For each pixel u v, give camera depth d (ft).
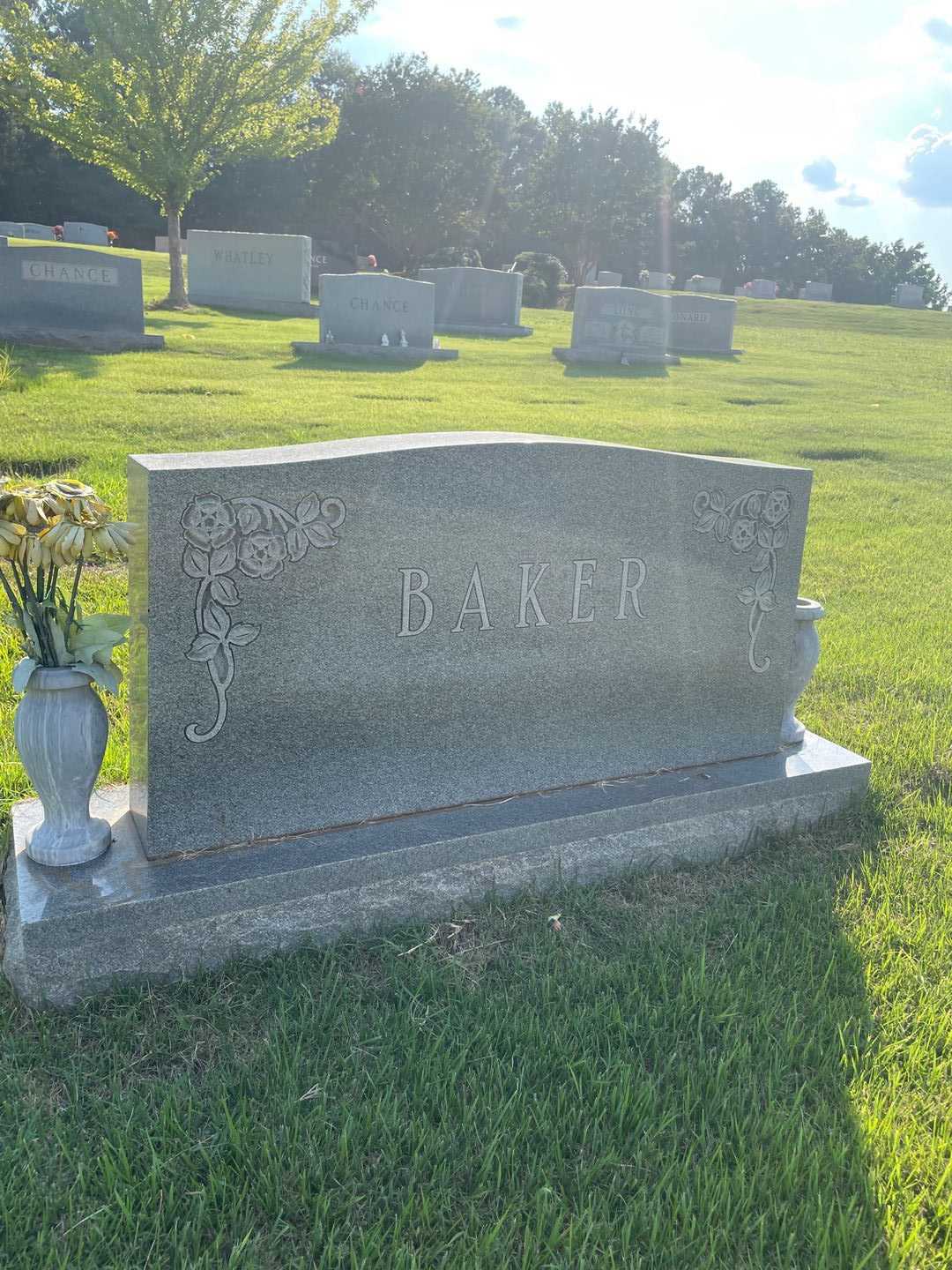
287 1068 4.36
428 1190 3.89
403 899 5.54
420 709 5.73
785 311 63.10
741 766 6.96
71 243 56.80
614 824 6.17
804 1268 3.72
